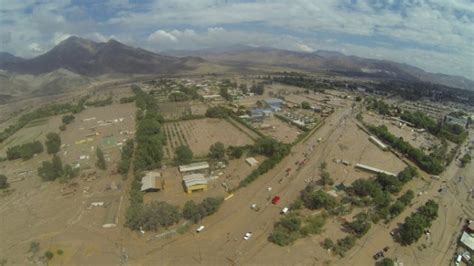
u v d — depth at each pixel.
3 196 139.12
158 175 149.88
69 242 105.75
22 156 179.75
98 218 119.81
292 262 95.12
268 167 158.38
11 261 97.56
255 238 106.75
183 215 117.62
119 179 152.12
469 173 167.25
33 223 117.75
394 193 138.88
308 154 182.25
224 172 157.12
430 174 162.50
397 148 192.12
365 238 107.56
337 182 147.12
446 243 106.69
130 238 107.38
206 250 100.94
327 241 102.19
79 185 147.12
